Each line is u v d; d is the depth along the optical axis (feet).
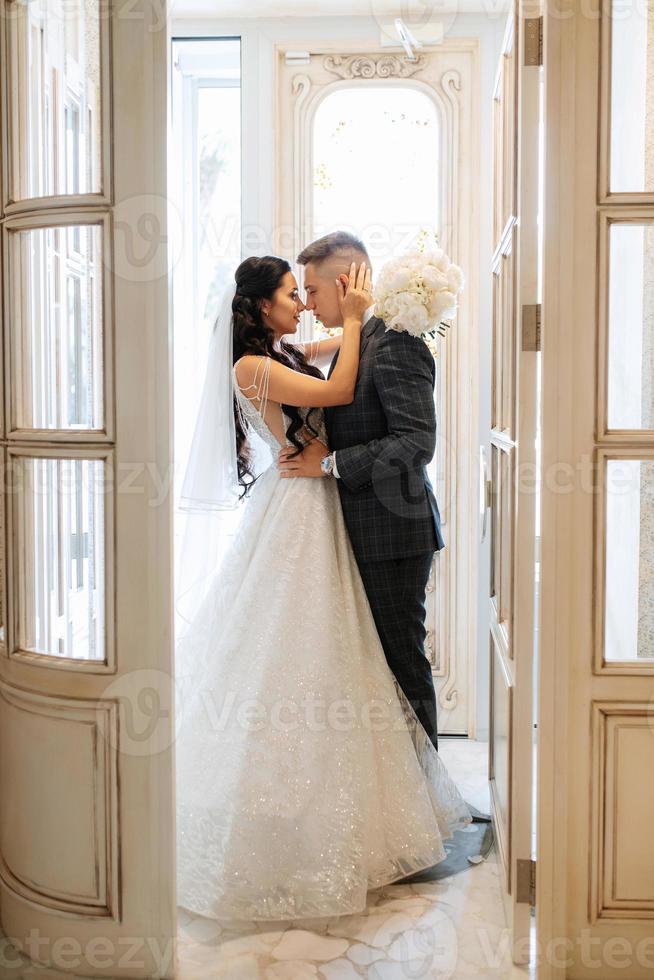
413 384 8.14
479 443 11.28
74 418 6.75
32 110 6.68
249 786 7.45
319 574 8.00
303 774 7.46
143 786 6.48
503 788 7.77
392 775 7.96
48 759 6.67
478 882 7.97
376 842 7.68
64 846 6.64
